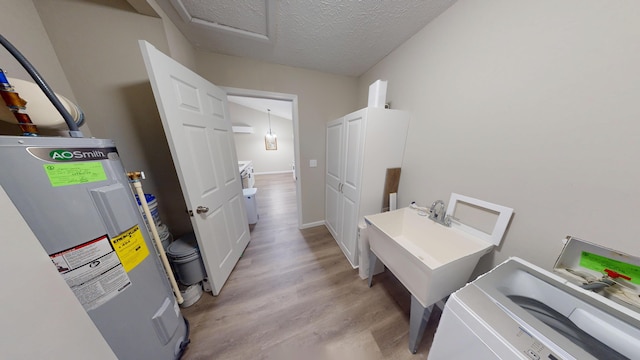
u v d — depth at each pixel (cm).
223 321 125
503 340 48
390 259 117
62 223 59
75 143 62
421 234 134
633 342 50
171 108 104
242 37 144
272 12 115
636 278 58
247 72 181
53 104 69
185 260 129
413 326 103
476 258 95
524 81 82
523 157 85
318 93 213
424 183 142
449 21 112
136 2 101
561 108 72
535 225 84
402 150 158
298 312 132
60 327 45
